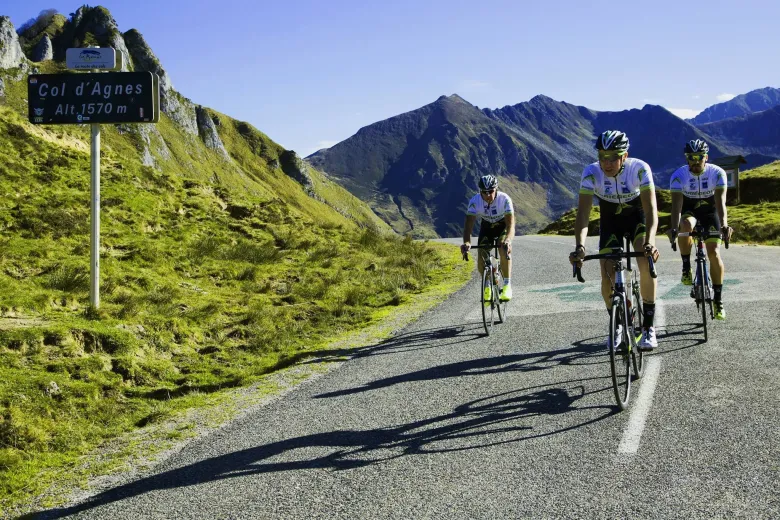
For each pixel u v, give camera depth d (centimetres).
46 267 1121
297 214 2277
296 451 468
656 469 385
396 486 392
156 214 1748
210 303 1065
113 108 914
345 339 893
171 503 398
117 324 830
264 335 909
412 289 1359
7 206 1462
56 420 597
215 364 796
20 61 15375
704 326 693
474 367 666
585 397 530
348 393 615
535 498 361
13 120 2055
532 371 626
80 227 1436
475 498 367
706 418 462
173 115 19900
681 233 775
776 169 5309
